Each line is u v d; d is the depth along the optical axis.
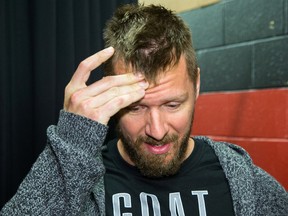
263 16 1.37
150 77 0.76
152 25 0.80
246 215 0.84
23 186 0.75
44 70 1.20
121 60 0.80
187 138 0.84
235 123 1.46
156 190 0.87
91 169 0.73
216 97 1.53
